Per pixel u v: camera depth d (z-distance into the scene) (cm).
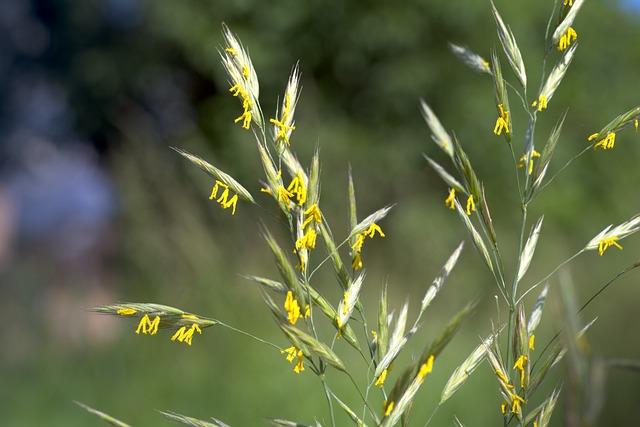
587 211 1557
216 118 1573
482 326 759
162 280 724
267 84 1553
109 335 696
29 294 748
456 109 1523
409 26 1528
